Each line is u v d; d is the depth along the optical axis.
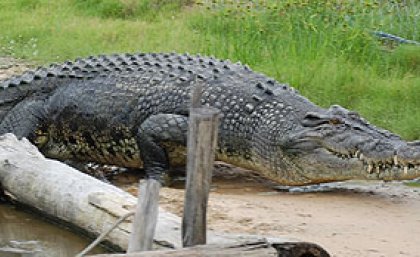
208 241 14.13
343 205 20.67
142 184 13.31
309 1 35.59
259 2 37.22
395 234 18.33
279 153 22.11
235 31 35.62
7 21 44.62
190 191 13.27
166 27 41.59
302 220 19.00
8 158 20.70
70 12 47.06
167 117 22.64
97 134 23.67
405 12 37.47
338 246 17.27
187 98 22.83
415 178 21.05
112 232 16.81
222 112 22.77
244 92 22.88
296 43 33.03
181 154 23.03
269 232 17.91
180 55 24.94
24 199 19.83
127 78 23.66
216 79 23.27
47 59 37.78
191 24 41.47
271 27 35.25
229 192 22.06
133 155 23.41
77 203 18.03
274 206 20.19
